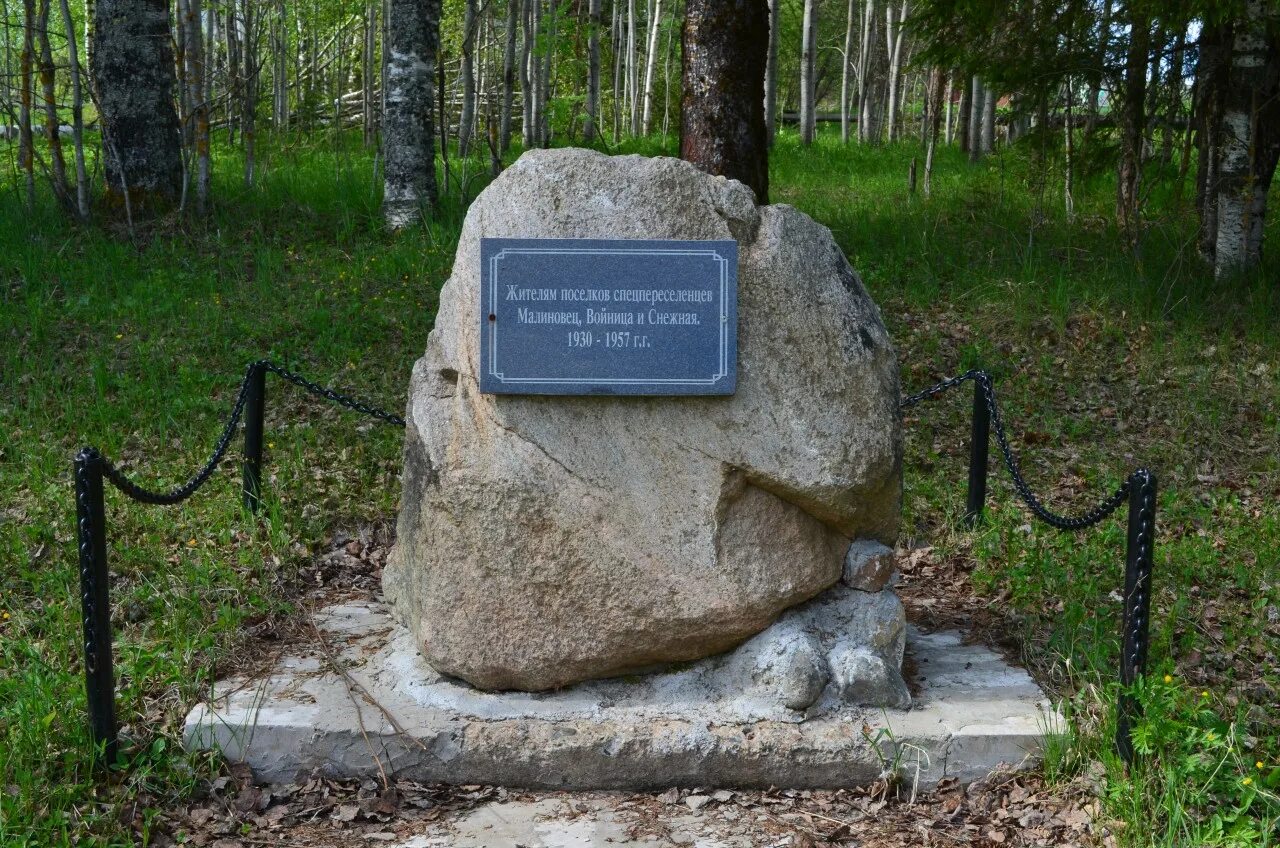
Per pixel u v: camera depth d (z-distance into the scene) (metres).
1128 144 10.75
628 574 4.20
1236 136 10.09
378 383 8.03
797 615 4.41
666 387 4.21
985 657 4.88
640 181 4.32
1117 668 4.68
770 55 21.42
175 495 4.44
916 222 12.14
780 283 4.29
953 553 6.23
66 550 5.61
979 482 6.50
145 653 4.56
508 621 4.25
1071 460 7.50
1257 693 4.68
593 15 18.59
